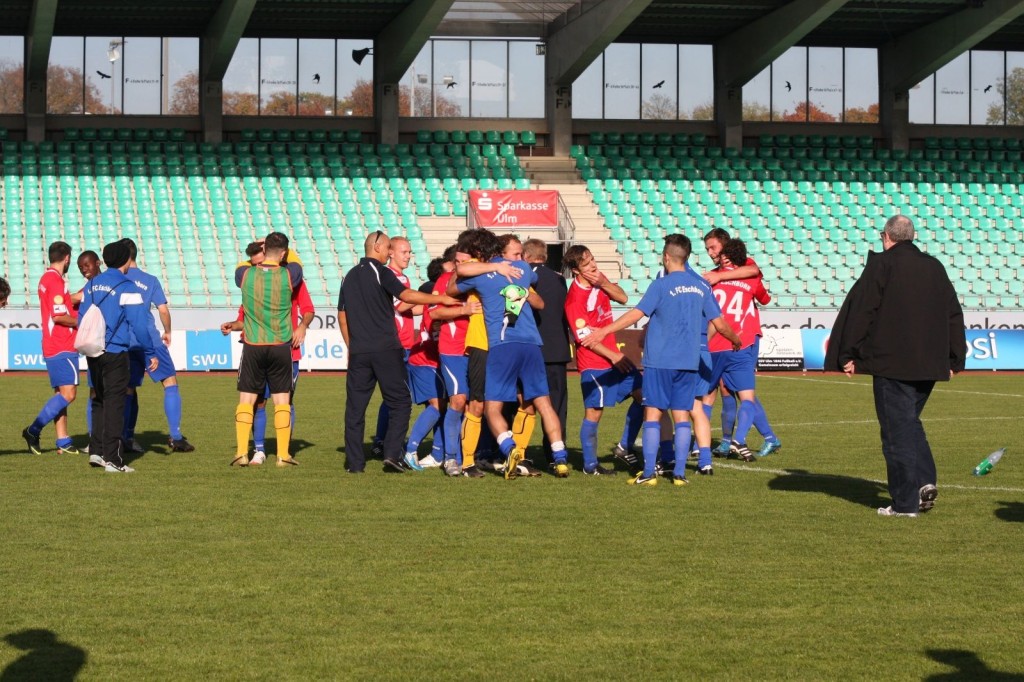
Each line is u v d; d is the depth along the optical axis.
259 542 7.54
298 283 11.39
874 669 5.11
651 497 9.34
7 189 31.66
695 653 5.30
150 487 9.72
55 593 6.27
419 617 5.85
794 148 37.62
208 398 18.39
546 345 10.76
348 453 10.65
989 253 34.41
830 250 33.84
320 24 34.72
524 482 10.11
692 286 9.85
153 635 5.55
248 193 32.75
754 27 35.09
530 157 36.03
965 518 8.45
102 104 34.91
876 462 11.55
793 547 7.44
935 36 35.69
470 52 36.84
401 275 11.25
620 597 6.22
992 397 19.16
